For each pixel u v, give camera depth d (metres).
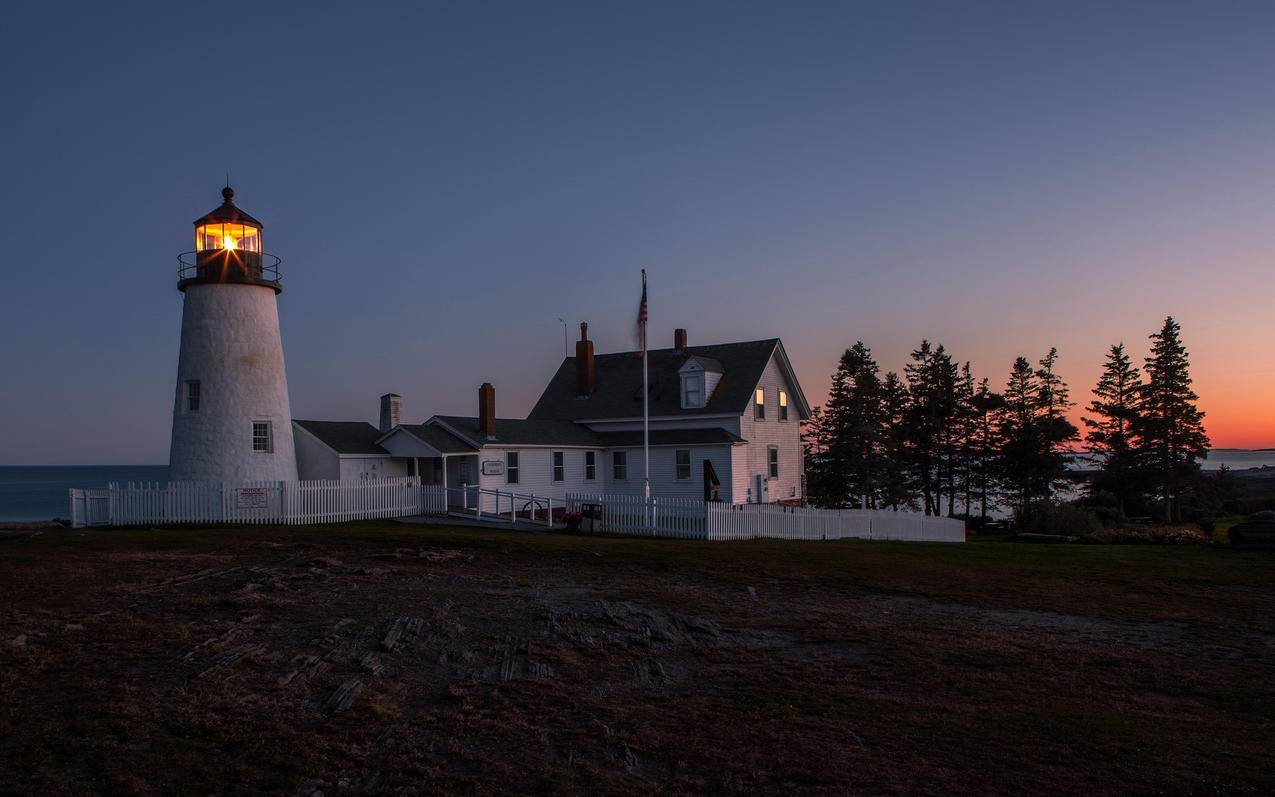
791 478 48.38
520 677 11.80
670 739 9.74
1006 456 58.06
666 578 20.17
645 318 34.91
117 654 11.95
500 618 14.96
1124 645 14.86
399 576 18.75
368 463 37.44
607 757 9.21
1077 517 38.31
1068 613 17.70
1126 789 8.59
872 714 10.77
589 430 45.34
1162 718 10.86
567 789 8.39
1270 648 14.83
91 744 8.95
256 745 9.11
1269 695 11.97
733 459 41.16
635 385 47.19
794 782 8.67
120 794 7.95
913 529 37.91
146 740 9.12
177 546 22.94
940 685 12.13
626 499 31.83
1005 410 58.88
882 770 9.00
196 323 33.84
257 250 35.06
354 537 25.02
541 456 40.81
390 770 8.70
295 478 35.91
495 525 33.00
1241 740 10.09
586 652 13.13
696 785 8.56
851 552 26.22
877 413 50.44
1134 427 61.31
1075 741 9.91
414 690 11.12
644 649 13.48
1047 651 14.24
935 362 58.41
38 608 14.58
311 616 14.54
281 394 35.28
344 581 17.83
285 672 11.46
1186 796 8.45
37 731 9.23
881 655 13.68
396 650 12.69
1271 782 8.77
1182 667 13.40
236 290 34.06
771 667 12.81
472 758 9.05
